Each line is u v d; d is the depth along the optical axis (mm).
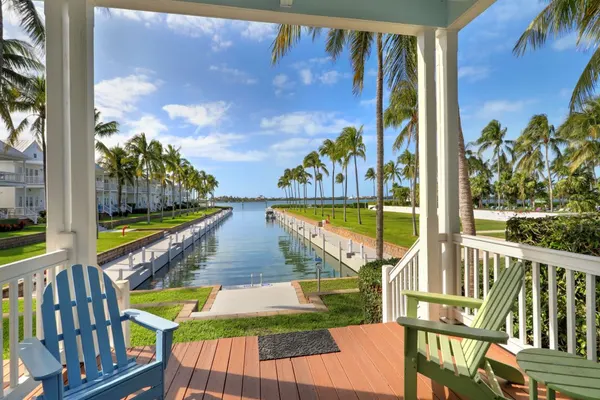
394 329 2822
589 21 5504
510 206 34375
